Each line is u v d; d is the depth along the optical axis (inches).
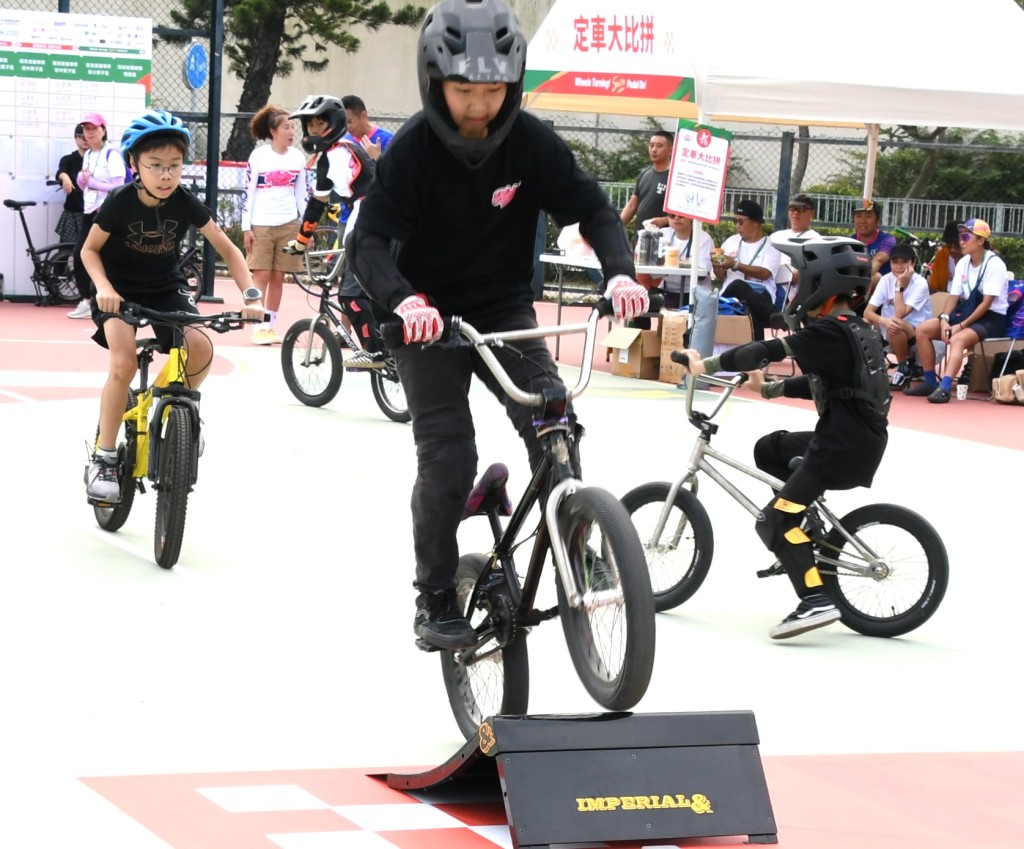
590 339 155.0
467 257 164.7
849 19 502.0
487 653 168.6
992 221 897.5
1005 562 280.8
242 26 1067.9
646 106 505.7
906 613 227.5
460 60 144.9
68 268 658.8
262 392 446.6
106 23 660.1
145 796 152.2
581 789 141.9
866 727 187.6
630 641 135.6
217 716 179.5
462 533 281.9
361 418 411.2
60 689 185.5
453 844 143.5
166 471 241.9
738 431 415.2
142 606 224.7
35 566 243.0
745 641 224.8
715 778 146.8
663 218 545.0
